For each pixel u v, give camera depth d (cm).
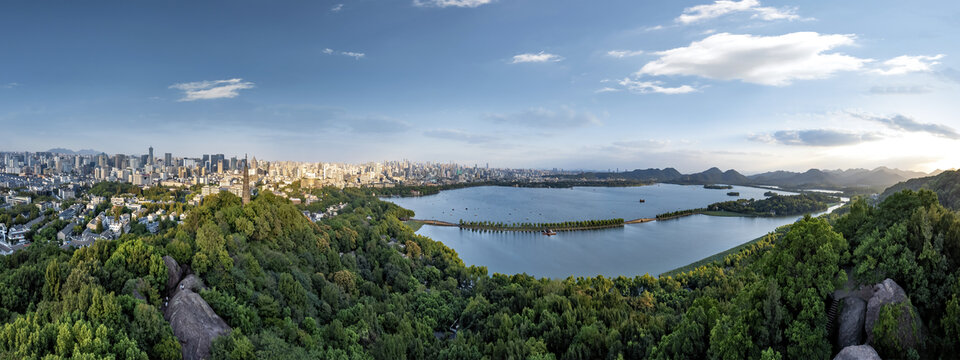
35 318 8094
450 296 17838
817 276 7550
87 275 9544
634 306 15638
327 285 14988
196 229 15288
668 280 19700
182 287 10538
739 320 7875
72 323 8106
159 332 8494
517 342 11719
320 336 11169
